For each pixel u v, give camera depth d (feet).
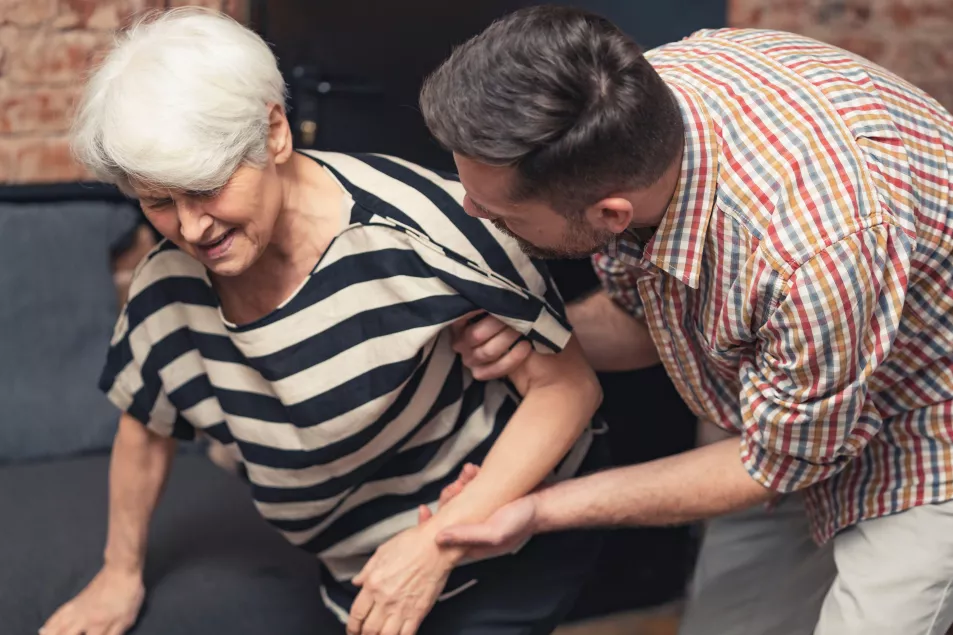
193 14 3.86
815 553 5.49
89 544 5.80
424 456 4.48
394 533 4.58
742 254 3.77
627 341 5.21
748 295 3.78
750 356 4.14
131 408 4.69
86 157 3.74
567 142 3.34
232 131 3.59
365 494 4.59
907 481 4.42
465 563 4.57
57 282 7.06
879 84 4.04
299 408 4.20
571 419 4.32
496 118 3.32
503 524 4.13
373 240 4.02
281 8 7.39
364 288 4.08
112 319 7.25
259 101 3.71
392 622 4.16
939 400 4.29
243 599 5.32
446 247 3.99
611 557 8.14
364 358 4.12
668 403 7.99
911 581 4.42
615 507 4.29
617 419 7.88
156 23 3.83
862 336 3.73
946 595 4.45
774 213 3.68
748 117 3.82
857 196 3.62
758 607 5.71
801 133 3.73
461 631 4.65
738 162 3.77
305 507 4.55
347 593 4.92
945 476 4.32
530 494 4.32
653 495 4.29
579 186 3.46
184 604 5.22
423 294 4.01
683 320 4.39
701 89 3.95
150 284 4.47
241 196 3.71
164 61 3.59
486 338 4.15
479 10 7.80
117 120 3.53
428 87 3.55
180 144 3.50
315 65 7.53
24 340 6.94
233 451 4.75
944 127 4.11
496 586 4.66
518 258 4.10
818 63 4.04
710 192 3.79
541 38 3.36
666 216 3.86
